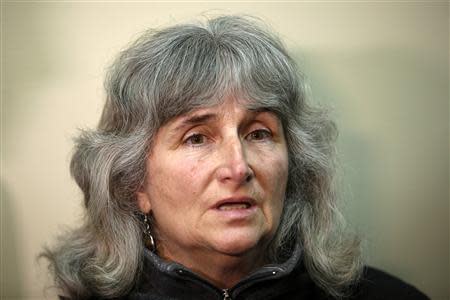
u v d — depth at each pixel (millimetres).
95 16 3059
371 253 3303
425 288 3295
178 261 2457
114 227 2518
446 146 3246
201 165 2186
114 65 2525
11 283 3170
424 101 3227
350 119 3225
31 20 3029
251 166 2205
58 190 3135
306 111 2625
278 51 2367
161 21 3088
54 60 3059
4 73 3045
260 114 2273
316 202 2691
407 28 3182
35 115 3082
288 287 2422
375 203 3281
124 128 2398
